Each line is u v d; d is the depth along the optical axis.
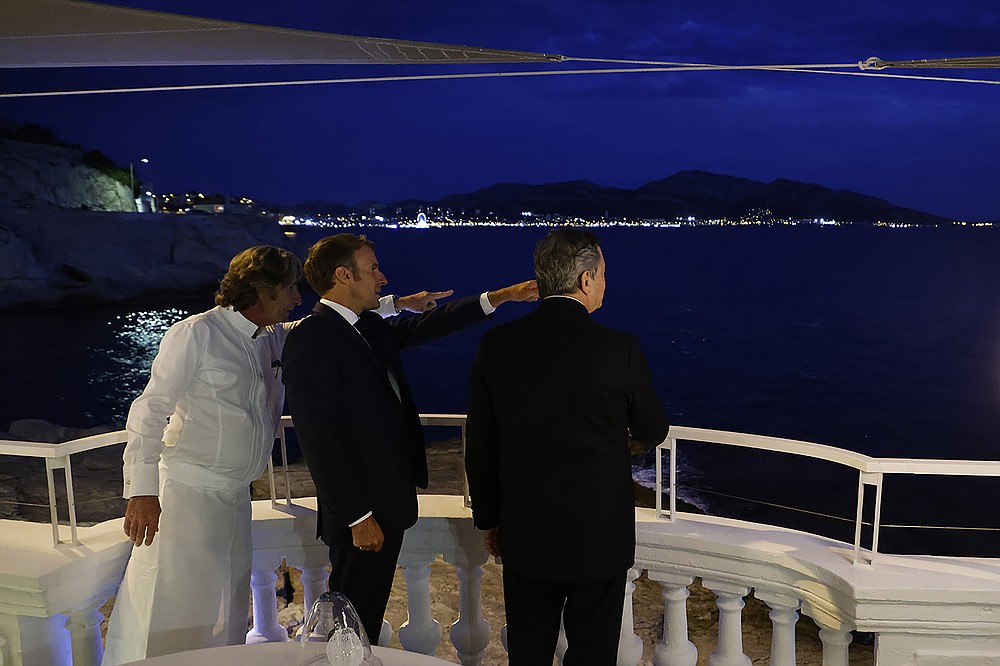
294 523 3.11
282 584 5.80
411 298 3.24
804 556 2.66
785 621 2.78
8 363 38.88
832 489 17.64
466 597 3.16
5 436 21.42
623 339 2.38
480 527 2.63
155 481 2.50
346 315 2.68
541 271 2.43
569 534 2.36
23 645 2.69
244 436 2.69
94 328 48.03
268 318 2.76
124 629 2.69
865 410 34.78
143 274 55.03
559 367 2.35
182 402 2.66
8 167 62.09
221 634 2.71
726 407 36.25
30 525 2.99
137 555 2.67
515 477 2.43
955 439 30.47
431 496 3.29
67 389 35.06
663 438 2.45
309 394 2.53
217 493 2.68
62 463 2.80
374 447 2.61
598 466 2.36
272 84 1.65
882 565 2.58
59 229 53.28
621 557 2.40
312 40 1.44
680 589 2.96
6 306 49.97
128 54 1.48
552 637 2.55
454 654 4.80
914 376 40.75
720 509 16.50
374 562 2.67
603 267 2.46
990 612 2.44
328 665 1.86
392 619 5.03
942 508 16.41
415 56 1.52
